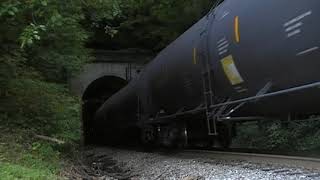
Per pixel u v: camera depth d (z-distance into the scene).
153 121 21.62
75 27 15.28
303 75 9.20
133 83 26.30
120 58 40.34
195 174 11.55
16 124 13.73
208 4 30.78
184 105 17.23
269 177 9.77
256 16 10.37
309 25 8.62
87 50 25.56
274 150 18.09
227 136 18.25
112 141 38.66
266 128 21.19
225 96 12.84
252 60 10.72
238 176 10.41
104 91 51.78
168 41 35.00
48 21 11.32
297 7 8.93
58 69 18.78
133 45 39.84
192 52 14.62
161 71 18.62
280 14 9.49
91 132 53.84
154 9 33.47
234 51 11.41
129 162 17.23
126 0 15.34
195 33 14.61
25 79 15.54
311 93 9.26
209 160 14.40
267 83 10.52
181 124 19.03
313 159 11.30
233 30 11.35
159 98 19.95
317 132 19.27
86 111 54.12
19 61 14.27
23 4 10.95
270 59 10.02
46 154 12.58
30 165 10.48
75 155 17.42
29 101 14.94
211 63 13.10
